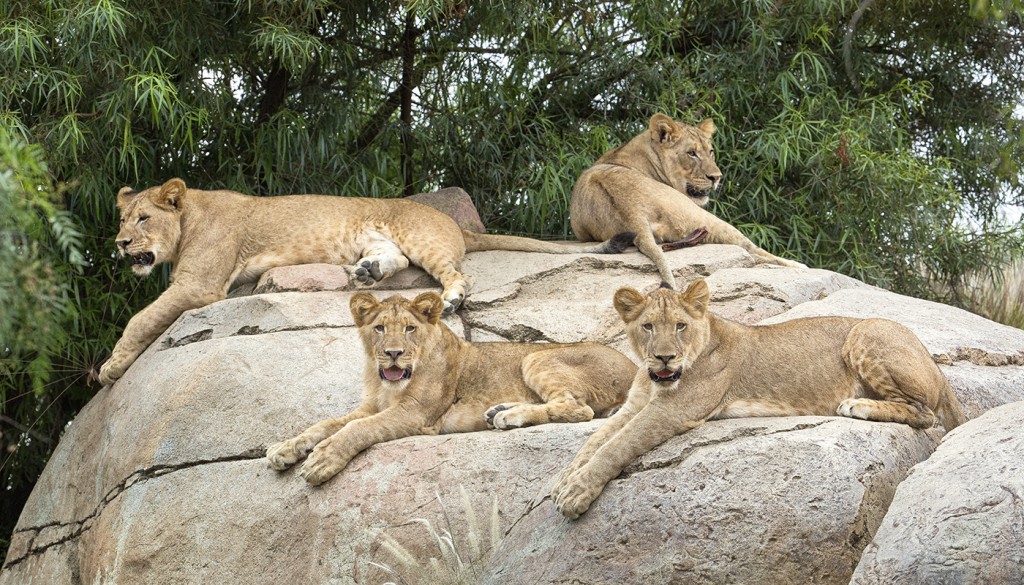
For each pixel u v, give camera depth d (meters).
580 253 12.02
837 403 8.02
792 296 10.75
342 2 14.46
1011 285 15.99
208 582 8.53
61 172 12.77
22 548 10.40
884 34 16.08
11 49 12.02
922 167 14.57
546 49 15.09
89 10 11.80
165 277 13.14
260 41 13.27
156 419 9.60
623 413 7.97
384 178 15.49
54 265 12.38
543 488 7.82
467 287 11.23
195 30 13.22
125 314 13.68
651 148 13.63
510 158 15.10
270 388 9.48
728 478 7.12
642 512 7.19
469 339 10.52
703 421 7.70
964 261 15.52
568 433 8.09
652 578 6.98
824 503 6.91
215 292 11.38
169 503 9.04
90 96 12.82
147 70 12.87
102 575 9.07
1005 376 9.21
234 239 11.62
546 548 7.39
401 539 7.98
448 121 14.95
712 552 6.93
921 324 9.99
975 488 6.26
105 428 10.26
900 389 7.79
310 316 10.29
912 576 6.11
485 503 7.93
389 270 11.33
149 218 11.38
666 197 12.59
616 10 15.42
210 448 9.24
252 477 8.84
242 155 14.10
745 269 11.38
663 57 15.15
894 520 6.43
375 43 15.20
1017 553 5.90
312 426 8.90
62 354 13.16
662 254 11.65
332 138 14.12
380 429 8.59
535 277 11.54
